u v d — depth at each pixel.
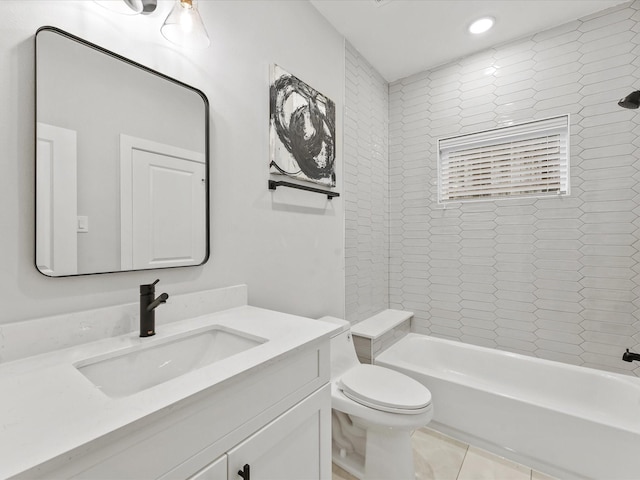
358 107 2.33
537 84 2.12
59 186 0.88
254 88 1.49
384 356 2.14
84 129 0.93
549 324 2.08
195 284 1.22
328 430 1.05
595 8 1.90
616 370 1.88
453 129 2.45
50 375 0.70
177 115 1.16
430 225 2.55
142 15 1.07
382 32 2.12
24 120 0.82
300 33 1.78
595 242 1.94
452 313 2.46
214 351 1.07
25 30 0.82
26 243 0.82
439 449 1.73
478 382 2.18
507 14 1.95
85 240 0.93
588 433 1.43
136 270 1.04
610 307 1.90
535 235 2.12
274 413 0.83
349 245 2.22
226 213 1.35
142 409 0.56
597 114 1.92
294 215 1.72
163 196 1.12
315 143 1.85
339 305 2.11
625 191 1.85
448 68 2.47
